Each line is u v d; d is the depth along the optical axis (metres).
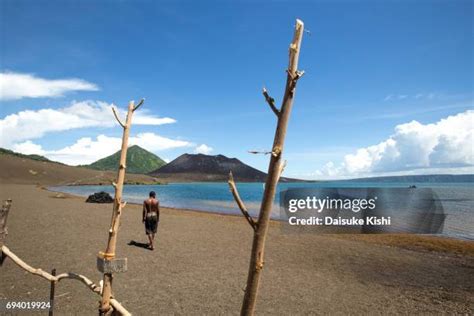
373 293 10.88
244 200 68.56
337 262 15.15
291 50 1.83
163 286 10.76
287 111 1.85
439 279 12.70
